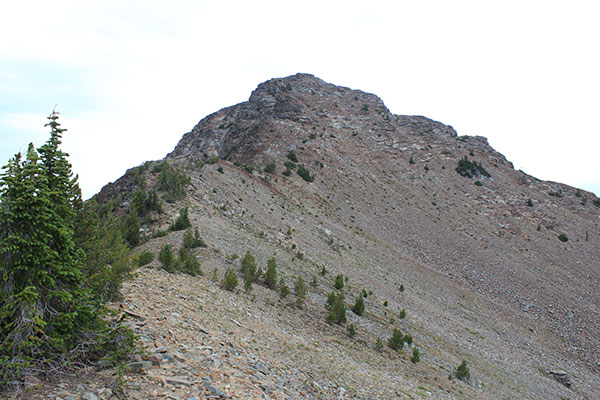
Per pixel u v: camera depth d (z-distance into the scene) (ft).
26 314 26.37
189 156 404.57
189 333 41.50
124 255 42.55
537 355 154.61
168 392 28.17
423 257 236.43
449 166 416.46
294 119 404.98
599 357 176.55
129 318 38.58
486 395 85.25
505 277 241.35
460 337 136.46
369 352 76.79
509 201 381.40
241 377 35.68
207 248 102.89
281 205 208.03
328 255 165.48
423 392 63.98
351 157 369.09
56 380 26.21
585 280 272.72
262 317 67.67
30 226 28.07
